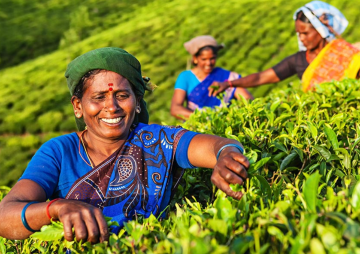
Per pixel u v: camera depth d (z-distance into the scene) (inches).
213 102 170.9
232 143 55.3
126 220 60.0
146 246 40.9
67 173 61.4
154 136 64.4
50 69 651.5
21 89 584.4
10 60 761.0
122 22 893.2
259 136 76.9
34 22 930.1
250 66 575.2
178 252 33.5
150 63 625.6
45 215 49.6
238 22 744.3
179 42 674.2
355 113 84.3
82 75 61.3
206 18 781.9
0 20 959.0
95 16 935.0
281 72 149.6
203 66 170.1
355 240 30.8
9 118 488.4
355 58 129.3
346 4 751.1
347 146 72.7
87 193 60.7
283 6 789.9
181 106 170.4
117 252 42.1
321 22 135.4
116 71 60.9
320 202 39.6
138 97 68.8
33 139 436.1
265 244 36.4
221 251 30.9
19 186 56.8
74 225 46.4
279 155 67.5
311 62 140.9
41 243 58.6
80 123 71.2
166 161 62.5
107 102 60.9
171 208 71.2
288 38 652.1
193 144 60.9
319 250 30.5
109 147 63.6
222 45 172.1
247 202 44.4
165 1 992.9
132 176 61.7
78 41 799.1
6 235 52.8
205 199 71.8
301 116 80.4
